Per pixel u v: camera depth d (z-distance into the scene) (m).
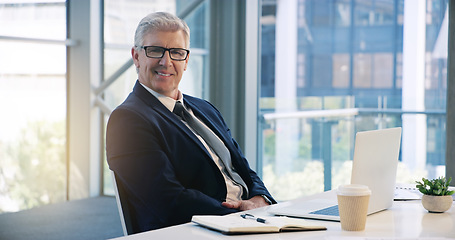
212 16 5.95
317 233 1.70
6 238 4.72
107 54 6.36
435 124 5.07
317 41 5.52
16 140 5.88
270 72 5.74
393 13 5.20
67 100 6.30
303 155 5.63
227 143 2.62
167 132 2.37
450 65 4.87
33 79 5.97
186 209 2.23
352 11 5.36
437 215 2.00
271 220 1.78
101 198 6.47
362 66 5.35
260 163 5.83
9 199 5.84
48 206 6.08
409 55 5.15
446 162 4.91
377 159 1.98
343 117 5.45
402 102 5.20
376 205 2.03
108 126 2.32
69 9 6.22
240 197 2.52
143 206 2.23
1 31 5.68
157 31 2.50
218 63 5.97
